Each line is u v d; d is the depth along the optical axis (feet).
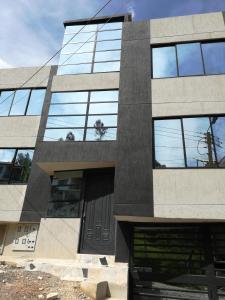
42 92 45.91
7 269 27.53
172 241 28.96
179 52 36.47
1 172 41.29
